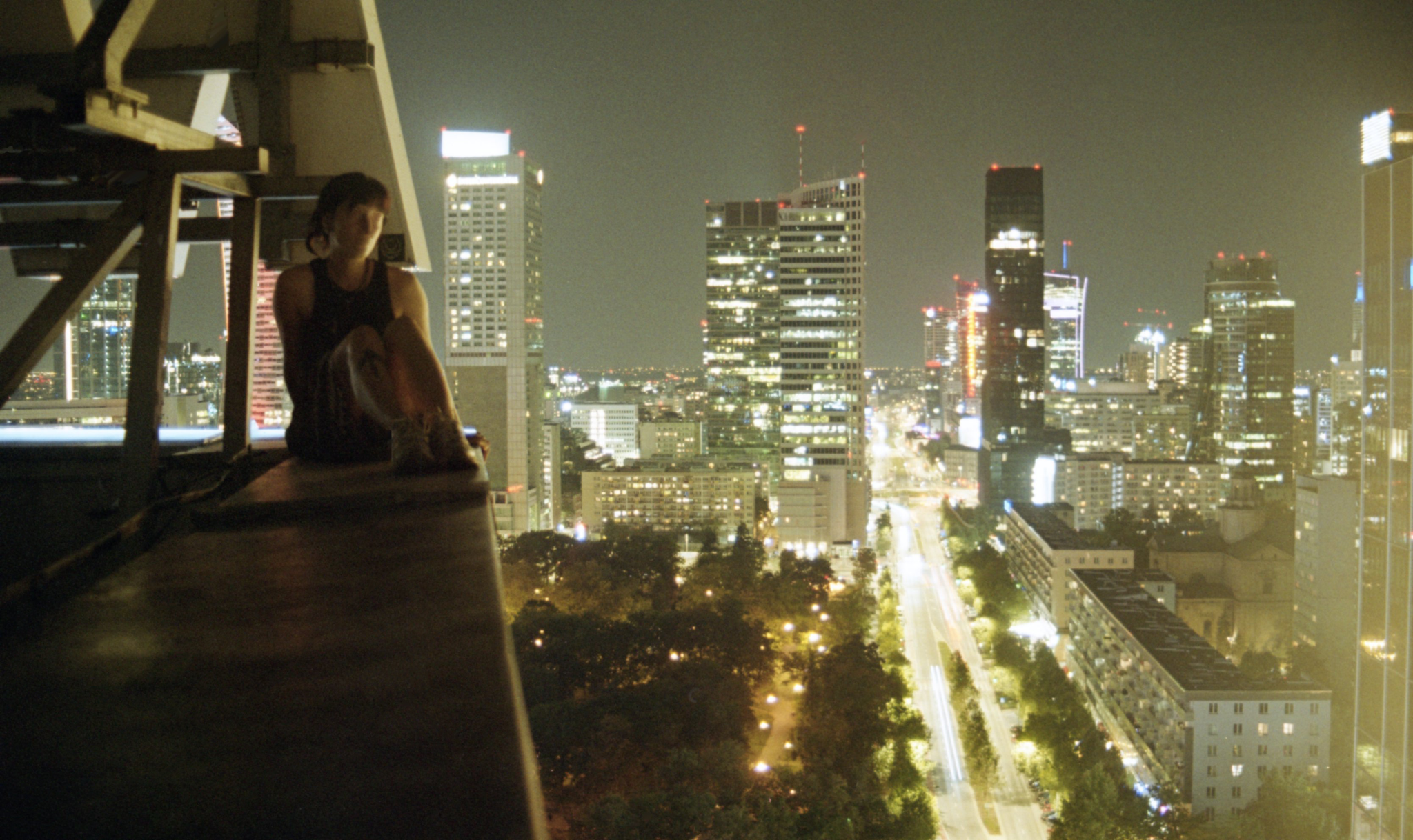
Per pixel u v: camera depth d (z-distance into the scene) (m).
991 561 124.38
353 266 7.04
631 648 63.09
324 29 9.88
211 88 10.93
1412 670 52.03
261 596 2.80
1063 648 106.31
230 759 1.59
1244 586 113.06
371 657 2.13
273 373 99.62
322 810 1.37
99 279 7.92
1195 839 53.03
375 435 6.55
